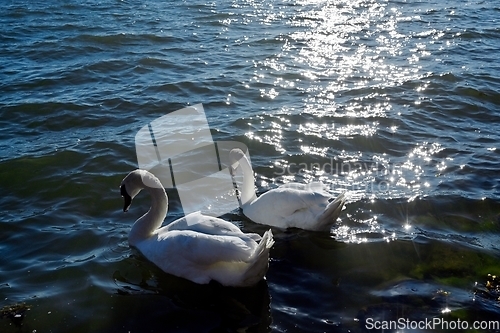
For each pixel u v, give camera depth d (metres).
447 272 7.73
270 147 11.77
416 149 11.78
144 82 15.52
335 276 7.62
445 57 18.36
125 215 9.15
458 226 8.91
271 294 7.21
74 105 13.65
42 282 7.38
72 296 7.12
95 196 9.68
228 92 14.95
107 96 14.35
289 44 19.67
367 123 13.10
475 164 11.02
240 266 7.19
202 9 24.53
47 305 6.93
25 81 15.30
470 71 16.81
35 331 6.52
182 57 17.86
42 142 11.77
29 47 18.30
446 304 7.04
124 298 7.12
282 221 8.84
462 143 12.08
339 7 25.88
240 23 22.41
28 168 10.52
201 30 21.19
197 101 14.27
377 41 20.34
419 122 13.23
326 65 17.52
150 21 22.09
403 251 8.20
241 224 9.04
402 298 7.14
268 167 10.94
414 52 18.98
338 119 13.30
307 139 12.18
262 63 17.50
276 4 26.17
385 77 16.39
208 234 7.42
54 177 10.23
